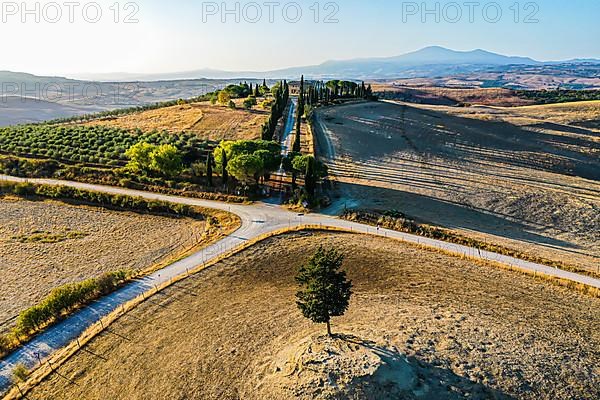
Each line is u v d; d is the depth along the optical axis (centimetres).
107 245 5066
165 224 5700
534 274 3906
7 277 4281
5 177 7181
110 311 3478
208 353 2755
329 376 2219
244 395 2339
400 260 4153
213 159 7238
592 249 4791
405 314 3081
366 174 7288
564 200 6244
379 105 13812
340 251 4338
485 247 4528
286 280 3794
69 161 7675
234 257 4259
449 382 2269
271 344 2795
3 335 3300
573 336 2873
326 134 9631
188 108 11969
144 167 7150
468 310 3188
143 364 2698
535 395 2242
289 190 6525
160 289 3688
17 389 2573
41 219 5841
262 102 12669
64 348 3019
